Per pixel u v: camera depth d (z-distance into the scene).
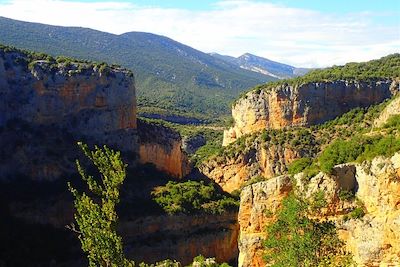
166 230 79.31
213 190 90.94
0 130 85.25
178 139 108.06
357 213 38.25
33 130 88.00
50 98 90.25
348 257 36.22
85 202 35.69
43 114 89.50
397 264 36.16
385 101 108.25
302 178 41.25
